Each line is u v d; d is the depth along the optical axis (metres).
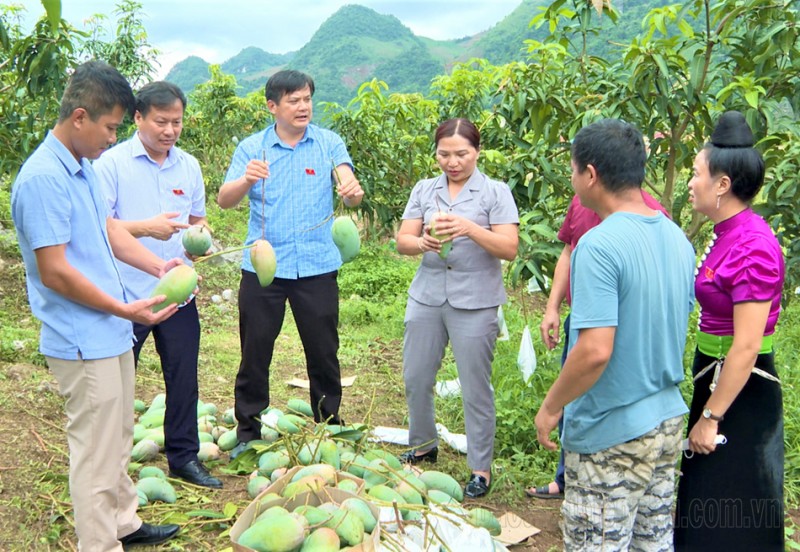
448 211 3.61
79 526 2.67
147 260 3.02
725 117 2.62
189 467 3.61
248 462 3.71
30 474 3.54
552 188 4.99
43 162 2.45
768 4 4.14
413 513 3.11
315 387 4.06
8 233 7.54
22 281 6.75
